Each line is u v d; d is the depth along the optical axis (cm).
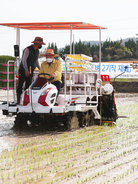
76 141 848
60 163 647
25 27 1138
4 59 980
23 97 971
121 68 3030
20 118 1023
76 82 1047
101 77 1131
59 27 1177
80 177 570
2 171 595
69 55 979
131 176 581
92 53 12481
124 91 3083
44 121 1075
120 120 1231
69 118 1001
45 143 821
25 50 986
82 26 1156
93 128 1057
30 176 571
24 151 733
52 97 963
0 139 864
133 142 852
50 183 539
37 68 1130
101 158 691
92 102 1054
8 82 982
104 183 540
